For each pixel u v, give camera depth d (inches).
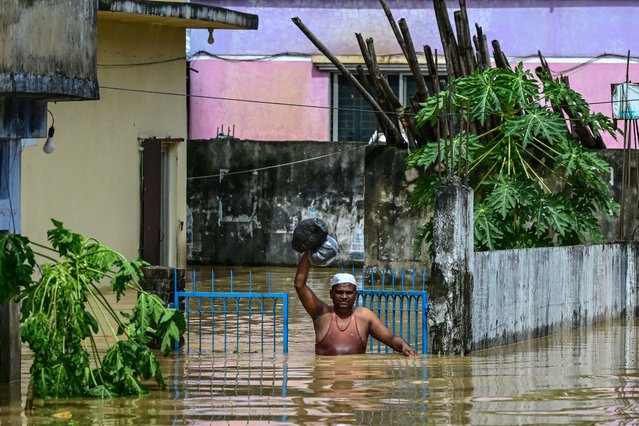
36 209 832.3
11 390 468.4
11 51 444.5
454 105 807.1
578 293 723.4
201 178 1176.8
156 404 434.6
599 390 467.5
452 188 576.1
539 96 866.1
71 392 448.1
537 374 511.2
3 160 470.0
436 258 577.9
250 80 1298.0
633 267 805.2
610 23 1259.2
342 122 1298.0
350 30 1284.4
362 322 575.5
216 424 398.9
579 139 907.4
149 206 959.0
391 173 937.5
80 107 883.4
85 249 477.4
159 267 586.6
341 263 1154.0
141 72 967.0
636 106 829.2
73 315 454.0
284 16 1290.6
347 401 439.2
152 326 572.4
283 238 1160.2
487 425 396.8
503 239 795.4
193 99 1301.7
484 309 605.0
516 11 1268.5
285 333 578.9
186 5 924.0
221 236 1173.1
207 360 549.0
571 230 812.0
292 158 1159.6
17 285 447.2
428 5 1269.7
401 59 1267.2
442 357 566.6
